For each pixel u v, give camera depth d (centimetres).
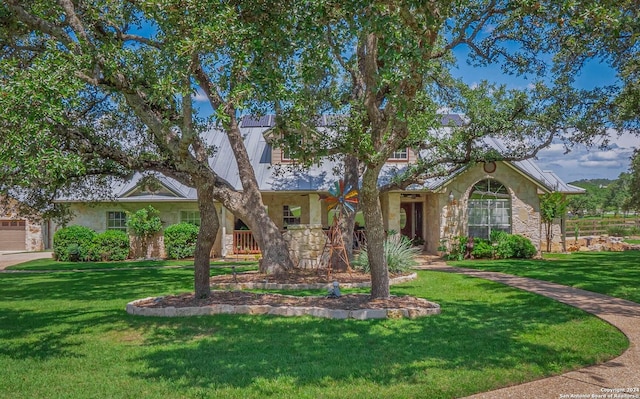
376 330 752
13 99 614
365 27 678
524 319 825
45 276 1598
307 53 786
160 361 614
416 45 670
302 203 2280
